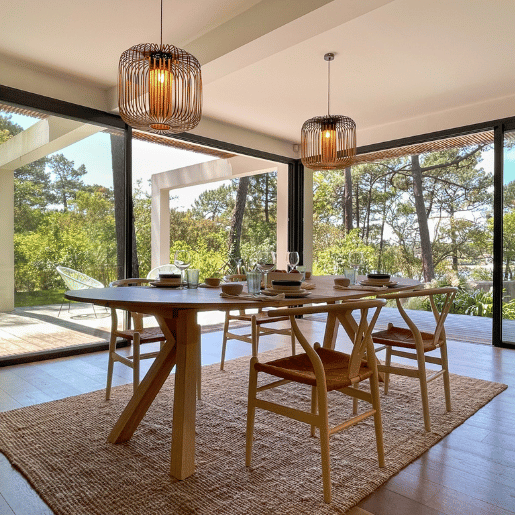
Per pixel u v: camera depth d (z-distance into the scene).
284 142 6.09
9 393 2.85
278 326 5.41
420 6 2.68
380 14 2.77
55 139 3.86
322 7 2.36
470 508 1.57
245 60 3.05
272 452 2.01
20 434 2.19
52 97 3.75
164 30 3.05
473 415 2.49
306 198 6.29
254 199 12.72
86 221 4.07
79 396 2.77
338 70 3.66
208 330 5.20
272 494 1.65
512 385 3.05
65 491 1.67
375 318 1.89
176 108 2.57
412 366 3.57
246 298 1.93
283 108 4.67
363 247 11.10
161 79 2.52
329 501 1.59
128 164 4.32
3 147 3.55
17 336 3.62
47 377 3.22
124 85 2.61
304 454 1.99
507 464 1.91
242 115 4.94
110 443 2.10
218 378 3.18
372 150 5.40
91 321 4.09
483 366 3.58
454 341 4.64
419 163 10.41
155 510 1.54
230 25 2.92
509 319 4.27
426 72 3.68
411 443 2.09
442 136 4.75
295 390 2.91
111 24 2.96
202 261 12.11
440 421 2.37
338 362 2.01
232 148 5.37
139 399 2.06
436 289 2.33
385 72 3.69
